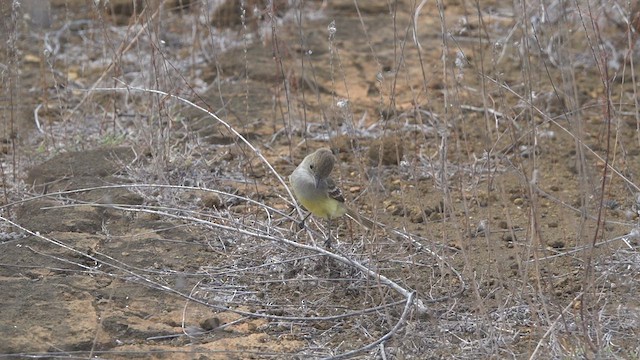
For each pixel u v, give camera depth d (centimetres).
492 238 1252
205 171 1432
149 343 1016
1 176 1388
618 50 1838
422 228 1289
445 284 1130
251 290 1130
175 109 1642
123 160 1455
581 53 1877
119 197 1325
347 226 1285
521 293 1058
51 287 1105
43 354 980
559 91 1647
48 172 1418
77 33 1983
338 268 1162
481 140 1543
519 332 1032
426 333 1030
